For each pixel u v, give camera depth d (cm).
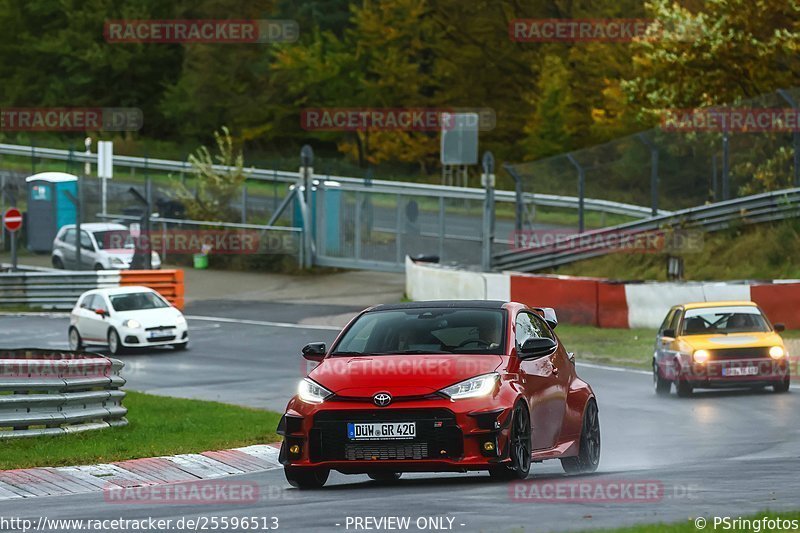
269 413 6800
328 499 3594
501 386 3775
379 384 3775
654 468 4419
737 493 3372
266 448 5366
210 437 5581
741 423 6128
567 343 10400
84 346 11225
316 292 14862
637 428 6059
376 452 3738
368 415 3738
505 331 3994
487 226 13775
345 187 16100
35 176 18400
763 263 12475
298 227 16425
